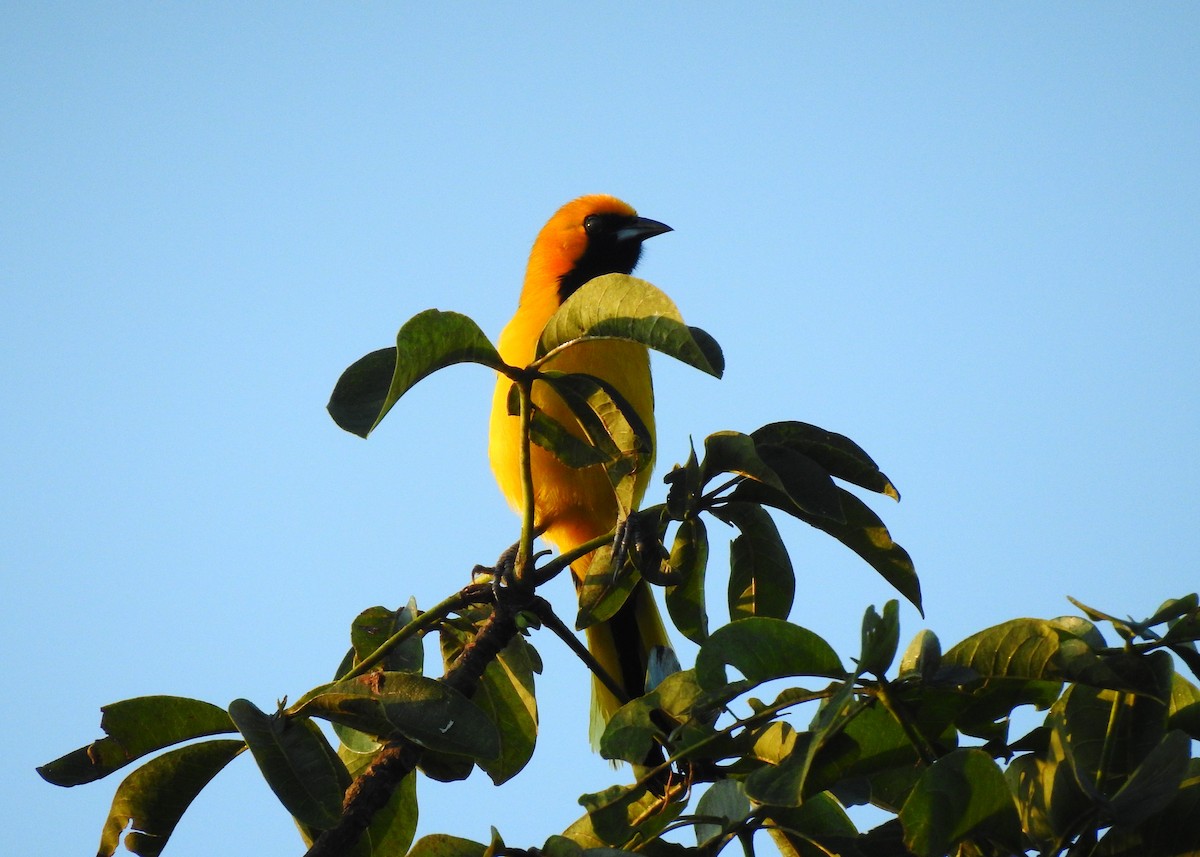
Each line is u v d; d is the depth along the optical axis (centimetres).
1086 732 484
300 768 541
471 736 557
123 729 582
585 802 528
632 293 586
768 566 662
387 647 638
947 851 455
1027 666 474
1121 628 470
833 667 486
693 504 629
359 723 574
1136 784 444
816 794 492
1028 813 479
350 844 575
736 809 498
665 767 530
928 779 444
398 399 578
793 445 623
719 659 483
